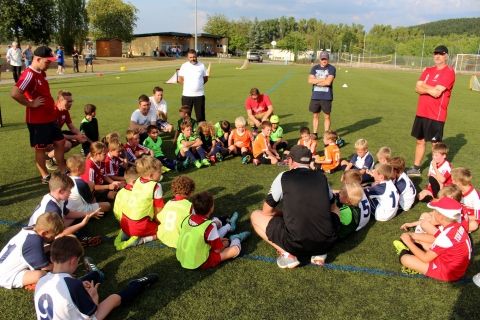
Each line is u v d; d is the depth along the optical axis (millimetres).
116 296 3078
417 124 6340
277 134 7816
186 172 6492
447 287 3484
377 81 26016
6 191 5531
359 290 3412
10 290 3322
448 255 3453
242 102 14391
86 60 27969
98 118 10703
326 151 6516
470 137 9445
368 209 4422
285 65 48812
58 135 5742
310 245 3490
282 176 3625
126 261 3803
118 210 4289
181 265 3705
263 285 3453
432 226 3939
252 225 4453
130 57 54562
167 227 3973
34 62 5316
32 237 3240
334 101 15562
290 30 121438
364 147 6078
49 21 35875
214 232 3627
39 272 3244
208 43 71688
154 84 19969
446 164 5258
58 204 3744
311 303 3225
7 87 17156
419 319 3066
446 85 5906
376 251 4074
